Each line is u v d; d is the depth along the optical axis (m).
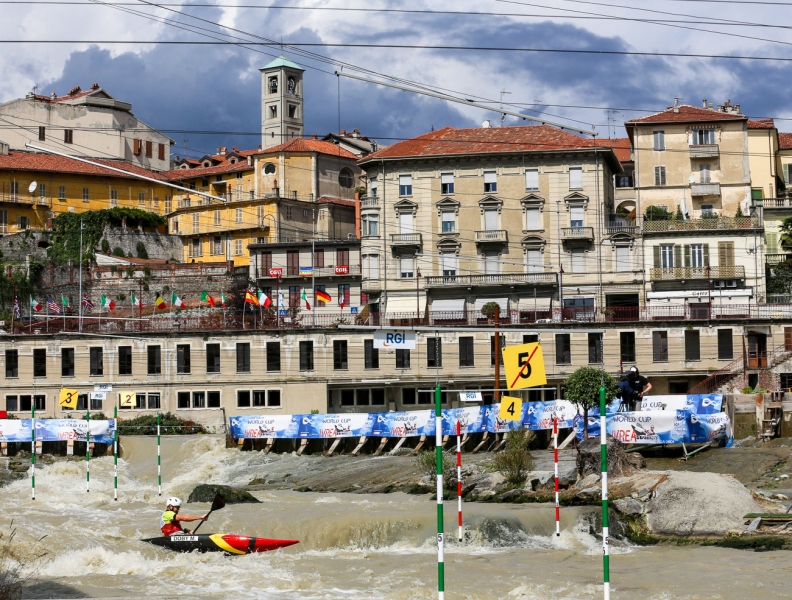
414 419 73.19
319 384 91.06
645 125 107.44
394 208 105.44
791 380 78.56
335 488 61.59
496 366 75.25
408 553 40.56
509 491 51.12
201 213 136.00
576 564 38.12
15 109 142.38
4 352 96.19
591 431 61.84
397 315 101.69
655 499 45.00
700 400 65.50
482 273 103.31
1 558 39.59
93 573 37.97
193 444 78.00
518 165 103.75
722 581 35.19
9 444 80.62
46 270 118.69
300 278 110.50
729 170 106.19
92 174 139.25
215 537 40.88
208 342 93.06
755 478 54.28
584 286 100.50
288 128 163.12
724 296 95.12
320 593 34.53
